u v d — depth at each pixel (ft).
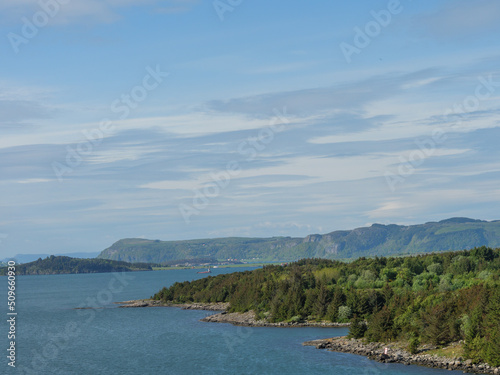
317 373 393.91
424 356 410.93
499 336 375.04
